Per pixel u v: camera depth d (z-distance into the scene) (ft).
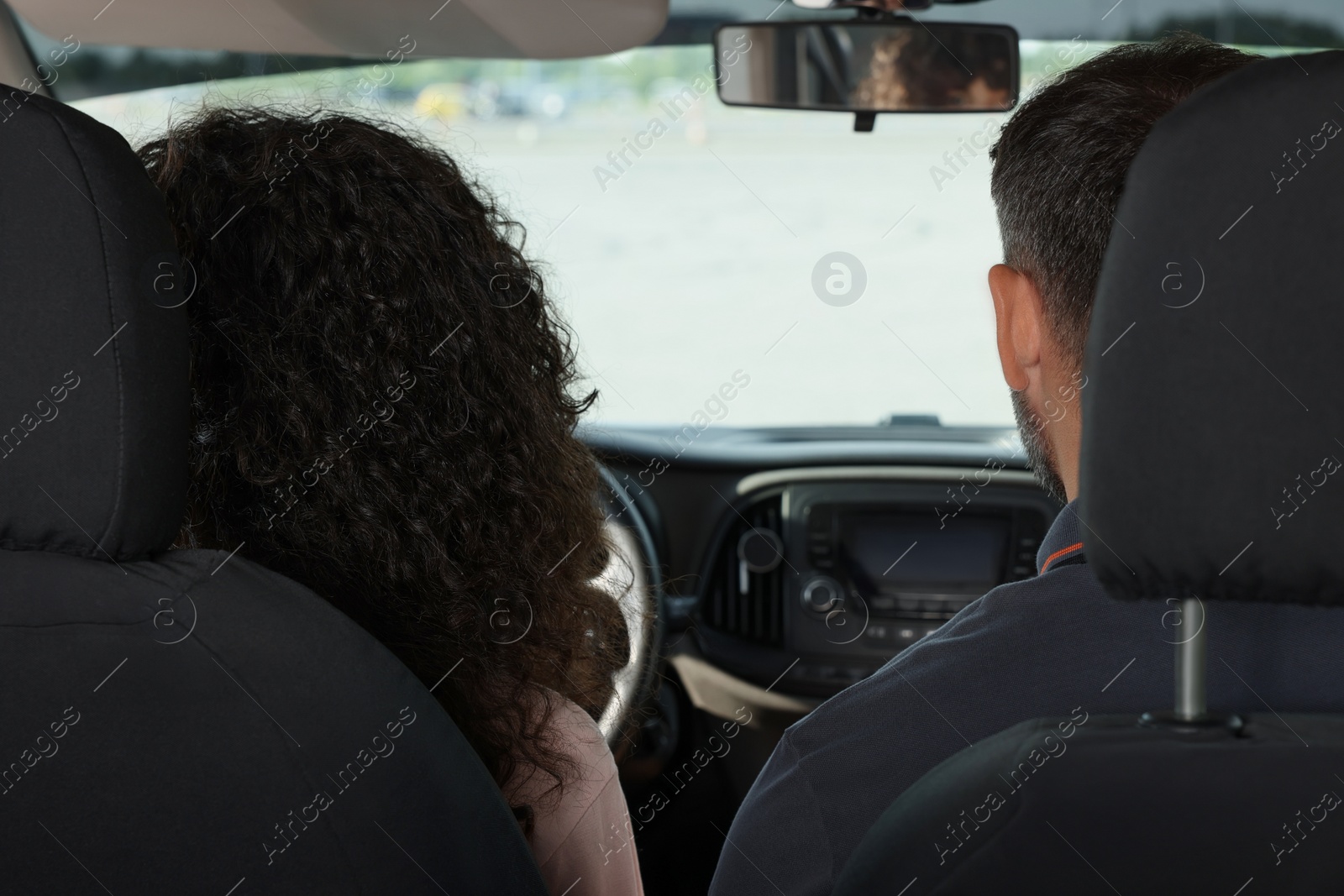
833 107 6.49
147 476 2.23
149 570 2.25
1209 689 2.70
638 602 6.96
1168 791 2.08
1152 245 1.95
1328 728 2.12
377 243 2.81
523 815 3.30
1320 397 1.88
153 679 2.24
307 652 2.31
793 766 3.08
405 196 2.88
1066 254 2.97
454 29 5.70
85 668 2.24
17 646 2.24
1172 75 2.96
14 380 2.14
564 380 3.38
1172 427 1.95
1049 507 7.88
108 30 5.70
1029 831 2.13
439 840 2.46
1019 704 2.86
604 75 7.24
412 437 2.87
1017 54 6.19
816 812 3.00
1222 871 2.10
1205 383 1.93
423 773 2.43
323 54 6.19
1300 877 2.10
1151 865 2.12
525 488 3.07
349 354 2.81
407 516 2.89
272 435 2.80
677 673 8.14
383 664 2.41
